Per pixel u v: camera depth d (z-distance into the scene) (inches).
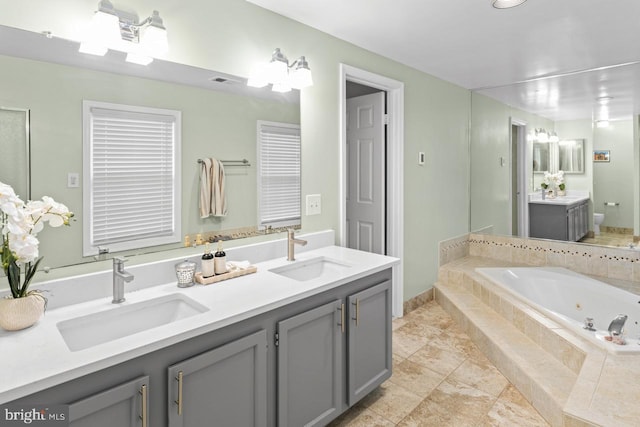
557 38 109.3
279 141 93.4
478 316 123.1
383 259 91.0
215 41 80.6
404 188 135.5
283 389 65.3
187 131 76.3
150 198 71.5
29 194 58.4
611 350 83.3
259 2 86.6
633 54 122.8
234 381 58.4
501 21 96.8
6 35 56.6
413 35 106.2
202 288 69.8
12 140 57.0
